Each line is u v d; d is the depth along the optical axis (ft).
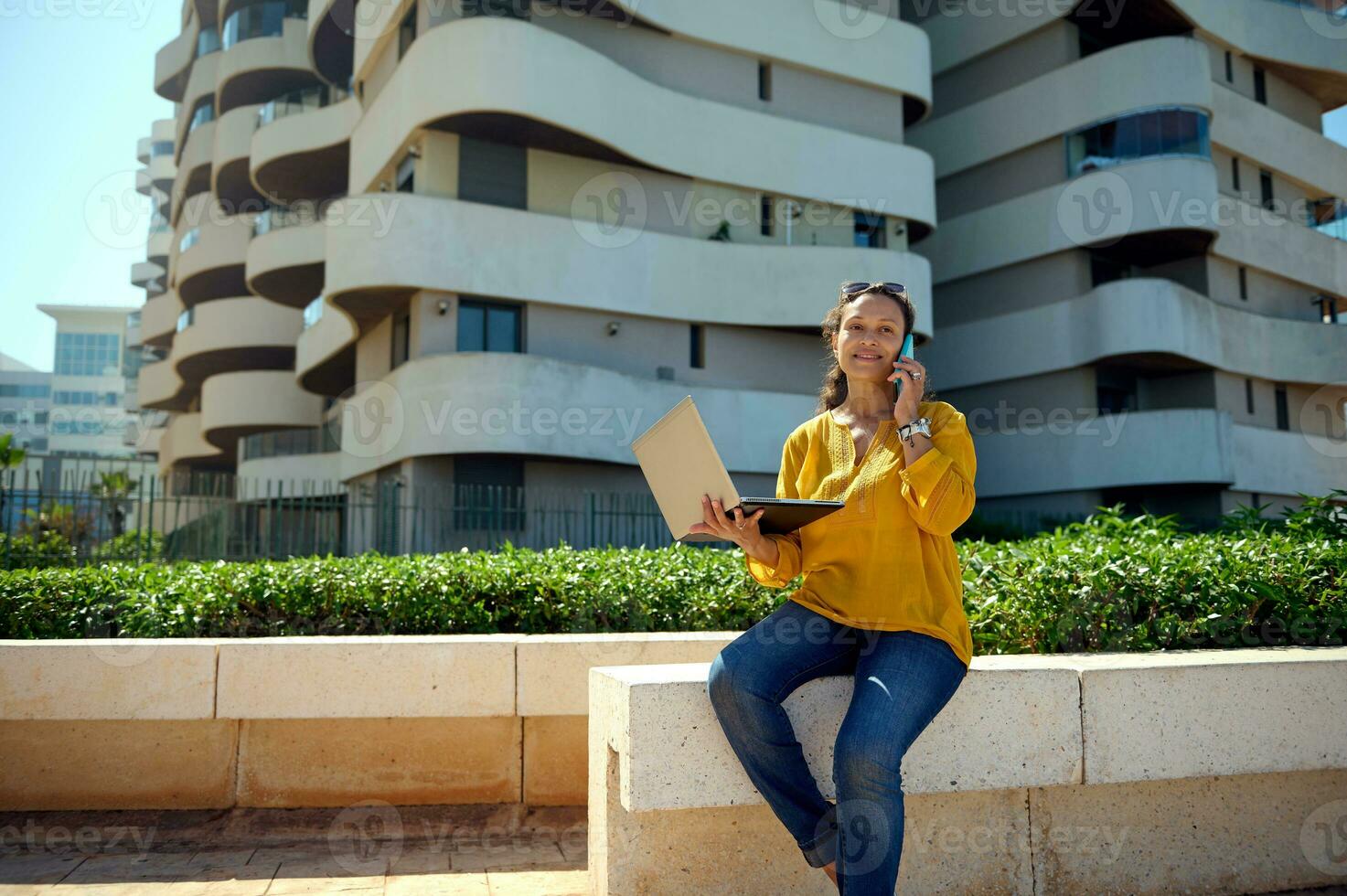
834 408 10.47
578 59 61.41
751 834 10.12
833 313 10.37
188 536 43.42
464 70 58.49
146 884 11.11
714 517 8.93
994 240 82.84
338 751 14.26
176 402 122.01
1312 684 10.53
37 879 11.31
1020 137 81.30
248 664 13.46
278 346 93.30
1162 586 13.30
